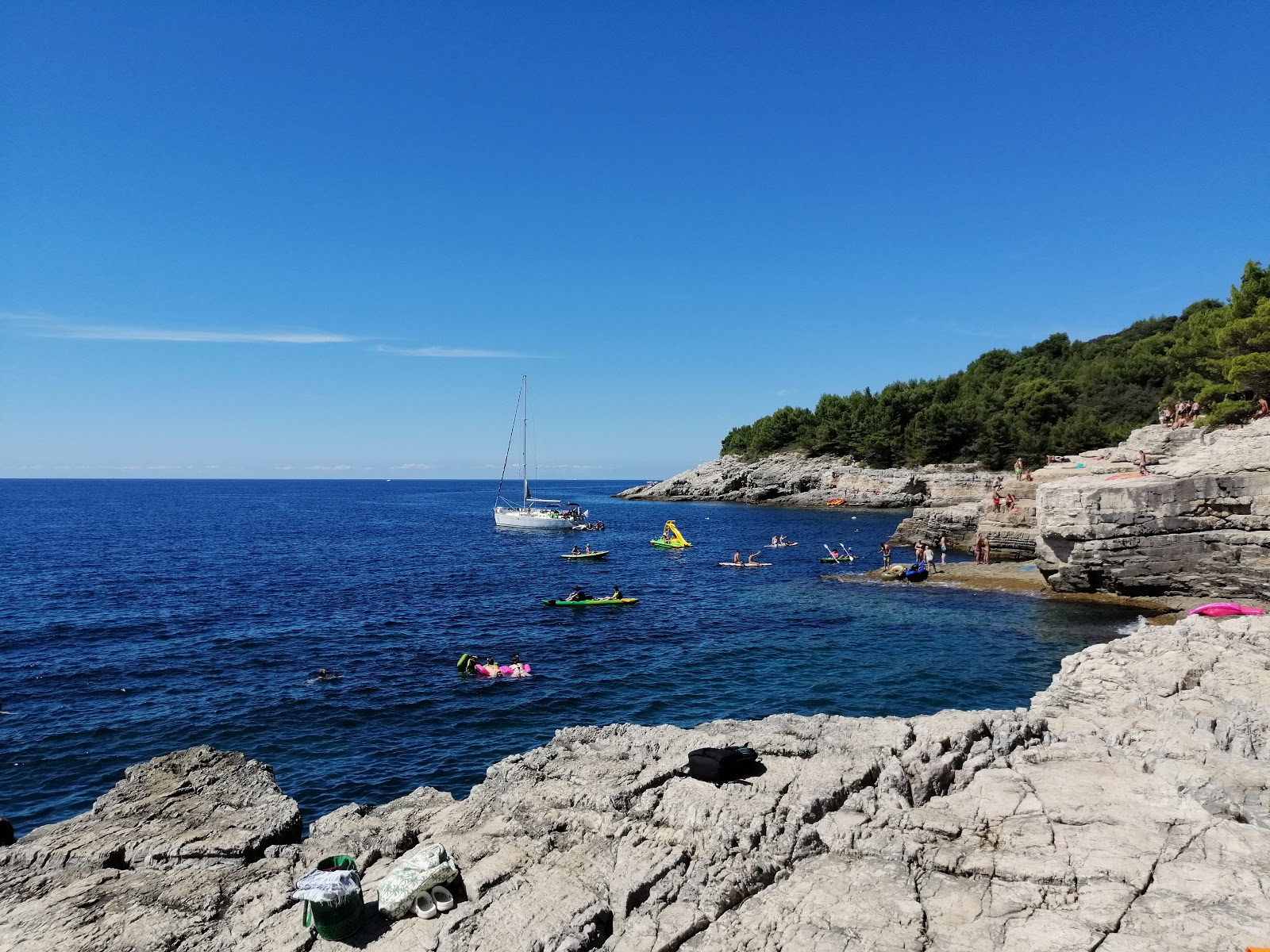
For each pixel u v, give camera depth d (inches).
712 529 3430.1
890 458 4768.7
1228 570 1203.2
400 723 802.2
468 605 1496.1
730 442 7017.7
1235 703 510.9
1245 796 399.2
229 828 417.7
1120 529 1301.7
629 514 4694.9
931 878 349.7
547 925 319.9
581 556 2324.1
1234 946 291.4
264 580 1827.0
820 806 396.5
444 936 317.1
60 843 403.5
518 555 2433.6
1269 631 664.4
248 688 922.7
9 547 2576.3
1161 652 639.1
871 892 338.0
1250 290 2327.8
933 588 1605.6
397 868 348.2
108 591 1646.2
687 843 375.2
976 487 3159.5
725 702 866.8
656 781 430.6
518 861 372.8
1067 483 1407.5
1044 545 1435.8
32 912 341.7
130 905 347.6
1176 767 430.0
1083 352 4852.4
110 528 3553.2
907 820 386.9
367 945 316.2
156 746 740.7
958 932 310.3
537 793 435.8
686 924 319.6
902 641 1147.3
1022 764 453.1
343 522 4163.4
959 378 5182.1
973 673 971.3
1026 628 1212.5
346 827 427.5
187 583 1768.0
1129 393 3688.5
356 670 1003.3
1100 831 371.6
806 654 1079.0
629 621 1321.4
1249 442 1327.5
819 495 4877.0
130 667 1015.0
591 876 359.6
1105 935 302.7
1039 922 313.4
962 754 452.1
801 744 466.0
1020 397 4109.3
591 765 462.0
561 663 1036.5
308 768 686.5
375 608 1450.5
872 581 1736.0
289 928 329.1
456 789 641.0
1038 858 354.0
